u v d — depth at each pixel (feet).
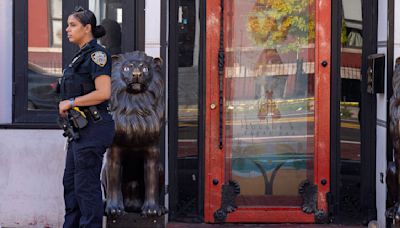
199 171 33.78
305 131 33.96
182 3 33.68
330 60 33.60
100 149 27.43
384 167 32.32
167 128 33.50
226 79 33.86
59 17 33.78
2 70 33.96
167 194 33.42
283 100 34.06
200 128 33.68
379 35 33.12
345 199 34.04
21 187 33.65
